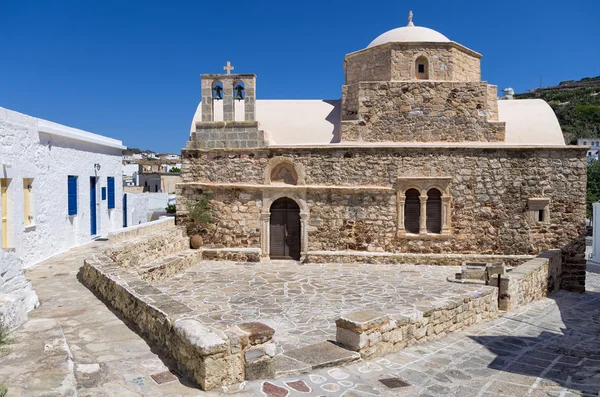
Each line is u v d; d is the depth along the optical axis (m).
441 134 18.00
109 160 20.00
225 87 18.12
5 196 11.66
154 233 16.25
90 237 17.72
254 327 6.13
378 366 6.96
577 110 91.56
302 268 16.77
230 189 18.17
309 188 17.75
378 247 17.77
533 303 14.02
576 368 7.50
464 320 9.95
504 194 17.44
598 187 50.28
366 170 17.66
